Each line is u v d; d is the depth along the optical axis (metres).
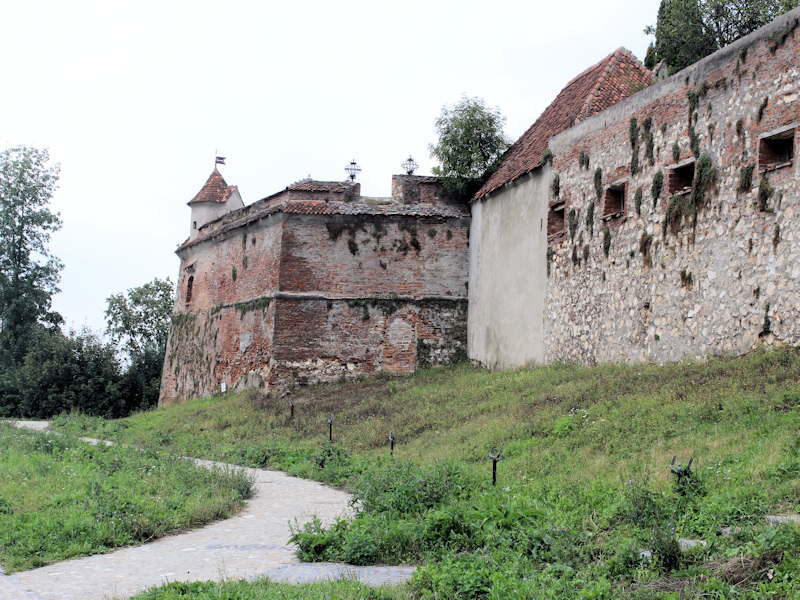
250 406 25.06
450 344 27.41
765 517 7.11
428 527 8.48
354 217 27.22
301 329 26.58
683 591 5.85
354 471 14.26
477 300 26.55
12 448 17.64
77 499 11.24
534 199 22.31
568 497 9.21
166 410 30.17
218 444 19.81
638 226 17.05
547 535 7.64
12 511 10.66
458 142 26.84
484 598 6.35
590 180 19.20
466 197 28.05
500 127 27.22
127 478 12.94
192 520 10.65
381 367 26.89
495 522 8.40
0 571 8.21
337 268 27.06
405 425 18.09
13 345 46.25
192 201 36.72
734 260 14.02
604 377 16.12
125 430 26.06
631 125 17.52
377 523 9.09
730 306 14.07
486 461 12.80
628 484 8.87
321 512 11.23
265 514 11.22
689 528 7.36
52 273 48.75
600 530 7.94
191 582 7.42
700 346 14.83
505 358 23.81
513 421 14.96
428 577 6.86
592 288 18.84
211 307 32.38
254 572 7.90
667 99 16.27
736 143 14.13
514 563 7.04
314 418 21.45
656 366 15.75
